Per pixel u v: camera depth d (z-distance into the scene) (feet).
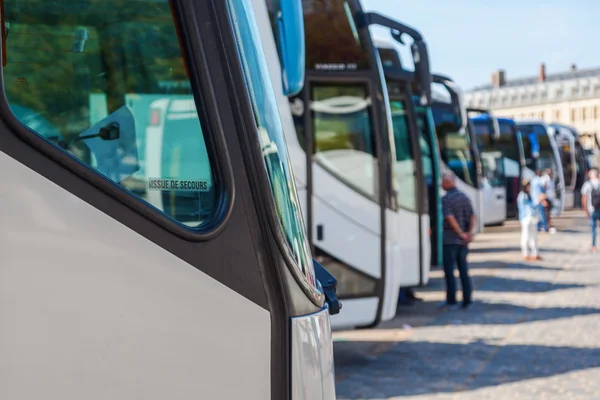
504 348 37.11
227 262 8.61
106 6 9.08
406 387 29.89
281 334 8.84
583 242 99.40
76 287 7.91
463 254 49.90
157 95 8.98
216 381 8.47
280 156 9.48
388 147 34.47
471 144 87.97
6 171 7.73
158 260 8.24
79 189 7.96
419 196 48.78
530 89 473.67
